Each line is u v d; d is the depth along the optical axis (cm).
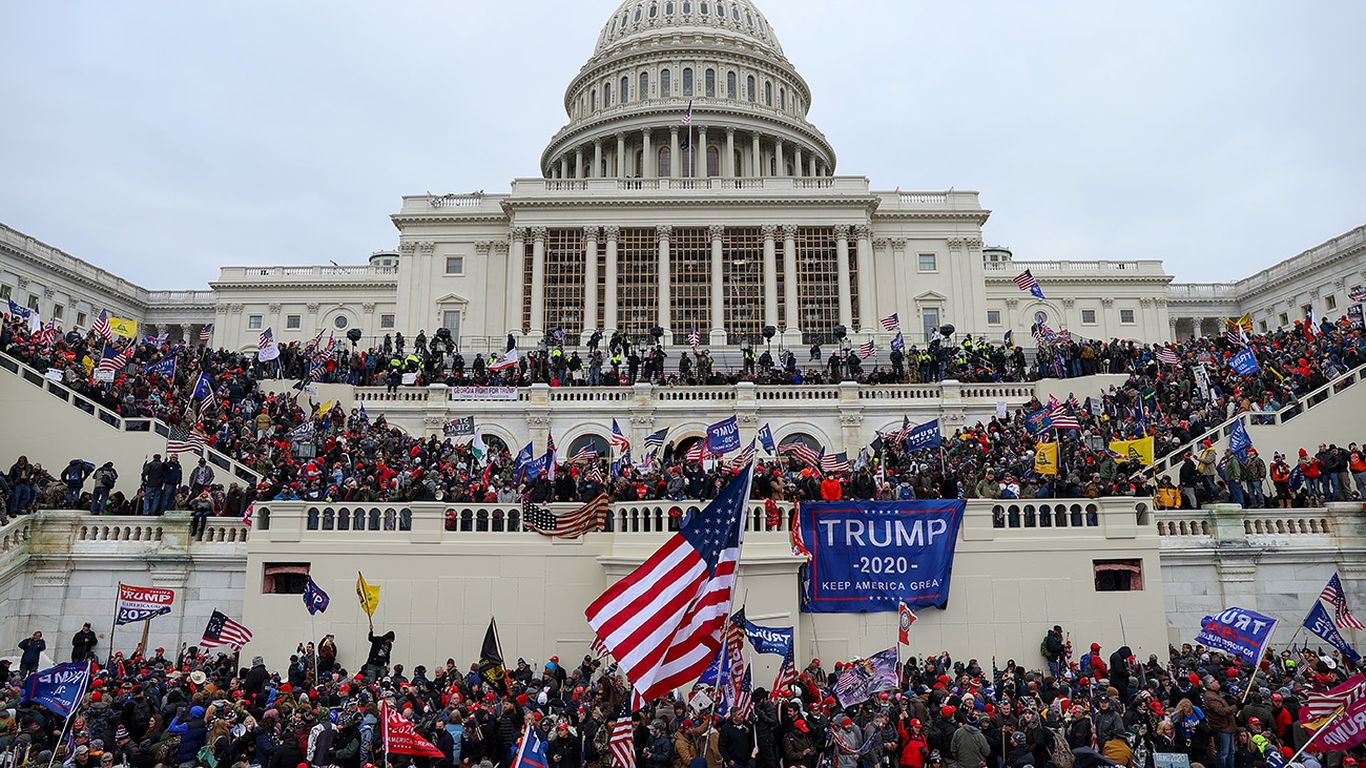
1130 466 2991
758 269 6725
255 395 3650
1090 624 2322
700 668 1209
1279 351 3997
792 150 9156
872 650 2259
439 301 7025
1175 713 1542
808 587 2278
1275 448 3153
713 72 9388
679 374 4447
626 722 1359
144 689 1673
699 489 2516
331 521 2355
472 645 2288
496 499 2505
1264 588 2459
